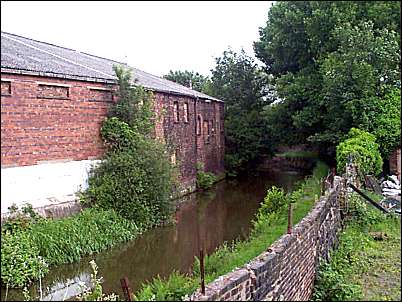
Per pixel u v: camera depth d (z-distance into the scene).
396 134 19.50
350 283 8.16
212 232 14.13
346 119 21.61
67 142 13.47
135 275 10.06
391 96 20.30
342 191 12.02
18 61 12.37
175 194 17.88
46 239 10.63
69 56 18.33
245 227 14.84
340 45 22.55
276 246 6.16
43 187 12.52
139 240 13.12
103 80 14.89
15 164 11.69
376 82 20.42
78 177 13.82
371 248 10.17
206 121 27.25
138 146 14.80
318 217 8.38
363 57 20.41
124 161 14.26
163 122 19.53
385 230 11.52
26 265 9.41
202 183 24.17
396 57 20.98
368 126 19.81
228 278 4.94
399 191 15.85
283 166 36.09
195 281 6.75
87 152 14.25
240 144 32.84
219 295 4.61
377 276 8.55
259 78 35.69
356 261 9.33
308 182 18.48
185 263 10.91
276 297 5.82
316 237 8.20
